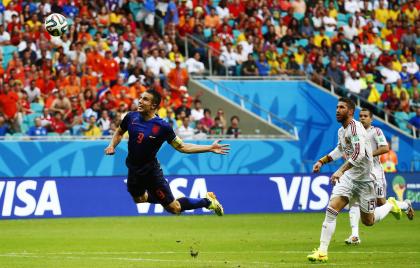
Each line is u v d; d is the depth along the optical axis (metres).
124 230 66.31
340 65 112.88
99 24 103.00
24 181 77.75
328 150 108.81
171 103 98.00
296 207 87.31
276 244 54.47
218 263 42.16
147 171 41.94
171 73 99.62
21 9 99.62
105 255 47.06
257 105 103.88
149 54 102.06
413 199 91.62
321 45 115.50
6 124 88.69
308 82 110.06
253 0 115.88
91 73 95.62
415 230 66.88
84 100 92.88
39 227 68.94
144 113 41.38
